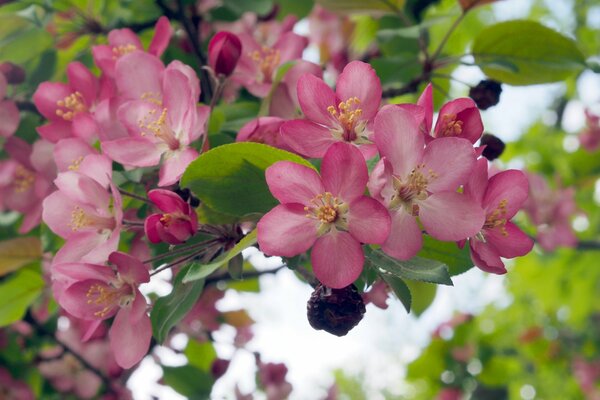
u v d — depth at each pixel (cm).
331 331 28
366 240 26
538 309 118
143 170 33
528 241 29
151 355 52
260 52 39
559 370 105
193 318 52
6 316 41
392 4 44
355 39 57
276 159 29
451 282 26
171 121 32
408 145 27
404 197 27
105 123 33
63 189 31
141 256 33
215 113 36
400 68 44
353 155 26
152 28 46
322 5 45
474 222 27
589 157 87
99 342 54
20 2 44
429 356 78
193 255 31
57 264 29
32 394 51
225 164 29
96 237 31
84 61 44
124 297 30
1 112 41
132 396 52
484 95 39
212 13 47
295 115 35
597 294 104
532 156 95
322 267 27
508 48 40
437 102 51
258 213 30
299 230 27
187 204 29
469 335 79
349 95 29
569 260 102
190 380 47
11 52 44
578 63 40
